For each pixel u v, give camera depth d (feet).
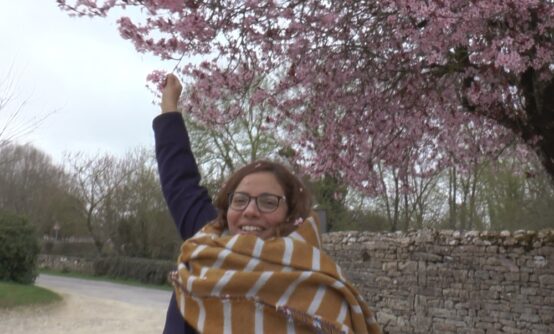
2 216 71.97
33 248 72.90
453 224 77.92
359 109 22.89
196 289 6.05
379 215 81.92
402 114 23.44
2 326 47.14
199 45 18.44
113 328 48.03
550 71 20.70
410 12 17.35
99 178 127.44
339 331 5.93
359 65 22.00
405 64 21.29
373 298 41.88
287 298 5.96
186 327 6.42
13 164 141.79
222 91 20.42
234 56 20.07
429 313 37.63
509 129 24.76
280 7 19.21
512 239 33.91
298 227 6.67
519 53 18.29
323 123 23.34
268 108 24.26
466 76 20.88
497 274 34.30
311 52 21.04
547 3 18.20
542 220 60.39
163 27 17.62
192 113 21.17
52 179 146.51
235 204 6.77
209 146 78.02
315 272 6.10
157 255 115.34
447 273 36.94
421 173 27.89
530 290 32.68
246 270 6.06
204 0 17.99
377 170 25.52
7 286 64.28
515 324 33.06
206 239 6.48
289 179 6.91
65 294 69.72
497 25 18.19
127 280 106.22
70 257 124.36
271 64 20.97
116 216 121.39
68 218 133.28
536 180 58.03
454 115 24.45
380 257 41.75
